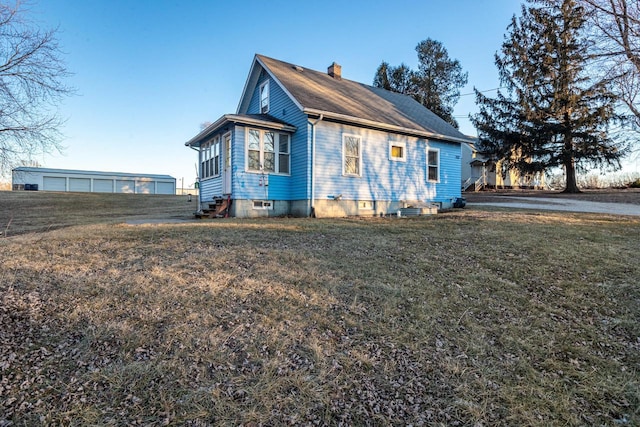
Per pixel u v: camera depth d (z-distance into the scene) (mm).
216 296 4031
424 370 2953
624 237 7984
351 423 2336
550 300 4520
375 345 3273
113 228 8070
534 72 22000
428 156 15148
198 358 2908
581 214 12195
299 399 2514
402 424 2350
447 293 4594
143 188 39188
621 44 10648
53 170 34656
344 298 4215
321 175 11977
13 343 2955
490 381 2854
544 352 3332
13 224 11945
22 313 3445
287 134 12359
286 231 7957
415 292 4535
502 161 24859
